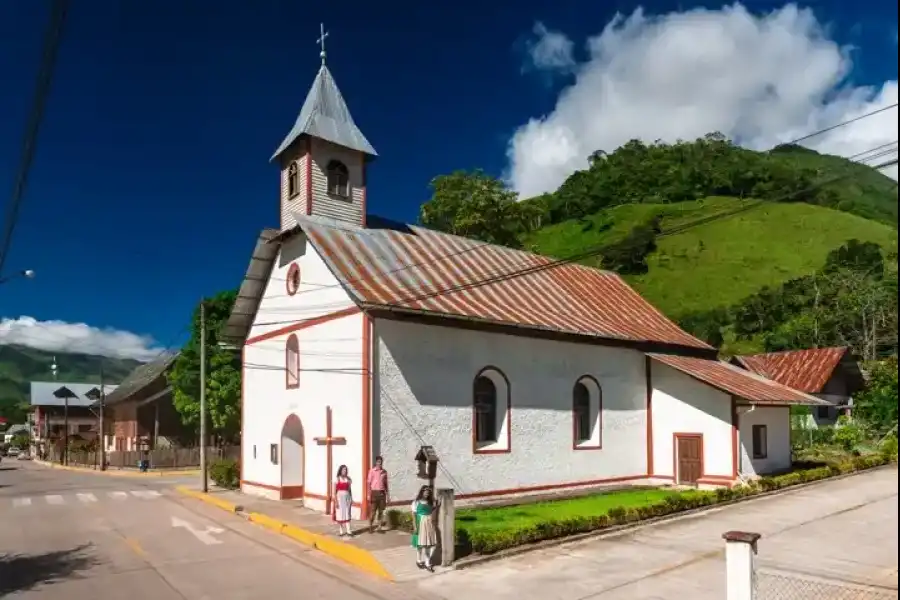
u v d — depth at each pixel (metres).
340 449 20.17
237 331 27.73
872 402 38.69
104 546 17.06
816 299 68.25
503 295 24.56
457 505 20.55
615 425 25.78
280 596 12.39
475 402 21.81
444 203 49.62
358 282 20.33
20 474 46.12
